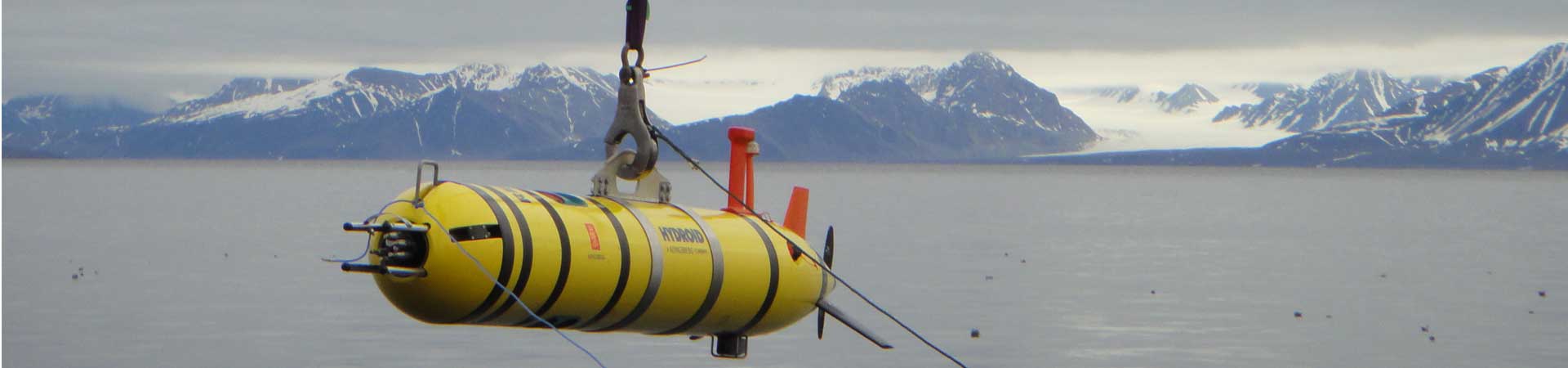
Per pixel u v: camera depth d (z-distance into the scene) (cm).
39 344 5847
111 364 5416
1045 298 7600
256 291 7588
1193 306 7331
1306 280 8900
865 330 2558
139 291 7644
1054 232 14312
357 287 7744
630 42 2273
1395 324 6725
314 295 7356
